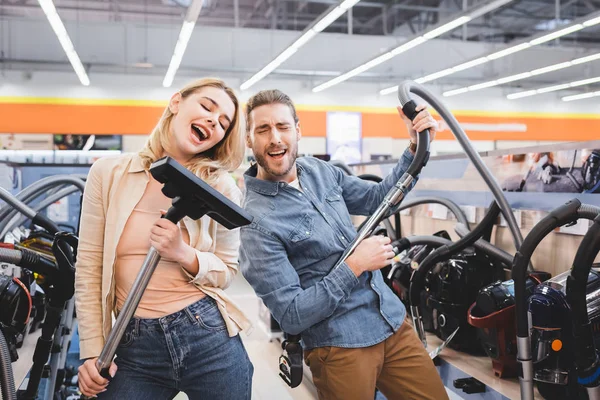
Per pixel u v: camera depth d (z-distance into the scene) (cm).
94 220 139
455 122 212
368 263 154
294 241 161
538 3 1222
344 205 179
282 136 158
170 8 1248
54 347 231
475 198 288
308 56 1366
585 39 1419
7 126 1302
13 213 278
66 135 1329
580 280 150
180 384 142
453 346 250
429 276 255
